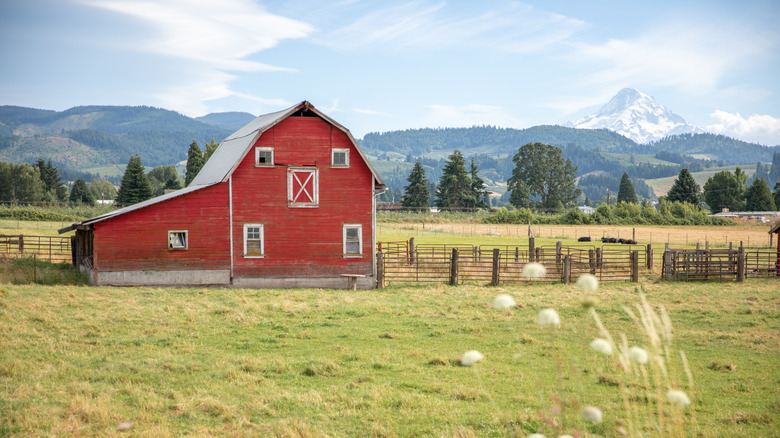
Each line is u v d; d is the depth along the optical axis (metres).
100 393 11.48
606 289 29.78
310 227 31.47
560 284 31.73
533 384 12.72
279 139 31.20
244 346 16.72
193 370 13.66
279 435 9.54
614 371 13.45
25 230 63.22
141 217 29.53
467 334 18.67
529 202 153.25
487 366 14.45
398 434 9.72
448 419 10.36
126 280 29.23
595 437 9.09
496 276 31.44
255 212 30.91
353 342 17.52
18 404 10.53
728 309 23.50
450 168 139.12
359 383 13.02
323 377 13.51
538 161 156.88
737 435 9.49
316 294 27.64
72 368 13.29
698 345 17.23
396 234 80.00
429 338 18.12
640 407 10.87
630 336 17.88
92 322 18.92
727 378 13.47
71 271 33.66
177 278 29.94
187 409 10.77
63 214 82.56
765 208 155.88
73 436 9.18
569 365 14.36
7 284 26.44
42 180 153.62
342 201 31.80
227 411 10.64
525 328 19.45
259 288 30.84
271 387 12.46
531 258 36.47
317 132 31.56
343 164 31.84
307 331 18.78
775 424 10.13
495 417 10.29
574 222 108.75
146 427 9.72
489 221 109.81
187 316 20.80
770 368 14.48
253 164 30.91
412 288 30.70
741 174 164.12
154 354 15.09
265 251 30.98
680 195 147.50
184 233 30.09
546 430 9.34
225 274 30.53
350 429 9.93
